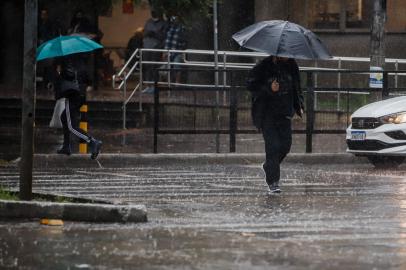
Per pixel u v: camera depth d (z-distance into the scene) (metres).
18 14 60.19
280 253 18.44
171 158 37.38
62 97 35.72
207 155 37.62
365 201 26.11
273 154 27.62
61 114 36.09
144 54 55.34
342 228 21.50
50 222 21.77
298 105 27.83
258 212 23.98
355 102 39.53
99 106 48.28
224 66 50.62
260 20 58.16
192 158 37.53
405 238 20.27
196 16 48.56
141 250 18.69
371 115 35.53
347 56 58.91
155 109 38.06
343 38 59.00
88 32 51.56
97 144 35.69
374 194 27.67
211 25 60.22
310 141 38.97
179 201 26.14
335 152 39.31
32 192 24.73
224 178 32.16
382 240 20.00
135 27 63.91
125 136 44.56
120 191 28.41
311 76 38.81
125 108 46.69
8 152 38.72
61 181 30.97
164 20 55.03
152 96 52.53
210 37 60.41
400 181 31.23
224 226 21.72
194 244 19.36
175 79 55.72
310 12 59.25
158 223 22.14
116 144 41.44
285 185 30.08
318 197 27.00
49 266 17.22
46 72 55.88
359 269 17.11
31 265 17.30
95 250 18.67
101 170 34.78
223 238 20.05
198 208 24.69
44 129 46.75
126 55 58.97
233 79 38.41
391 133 35.12
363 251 18.78
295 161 38.09
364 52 58.66
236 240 19.81
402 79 45.16
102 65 61.84
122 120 47.94
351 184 30.31
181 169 35.34
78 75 35.81
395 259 18.02
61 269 16.98
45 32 54.66
